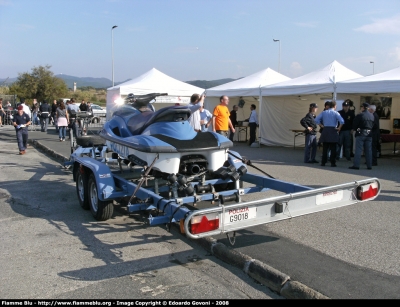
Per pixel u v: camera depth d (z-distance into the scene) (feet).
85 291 12.91
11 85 160.35
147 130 19.66
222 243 16.15
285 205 14.16
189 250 16.53
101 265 15.02
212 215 12.57
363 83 39.11
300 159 41.75
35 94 157.28
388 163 39.29
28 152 49.01
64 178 32.45
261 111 54.44
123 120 22.21
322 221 19.54
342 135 40.24
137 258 15.70
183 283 13.51
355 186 16.10
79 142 27.48
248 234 17.84
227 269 14.64
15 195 26.35
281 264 14.49
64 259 15.60
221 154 19.02
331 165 36.52
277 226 18.88
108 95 59.72
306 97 55.31
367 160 34.76
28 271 14.48
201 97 28.55
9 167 37.68
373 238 17.13
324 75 46.65
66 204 24.06
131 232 18.81
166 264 15.11
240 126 62.80
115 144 21.76
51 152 46.16
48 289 13.05
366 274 13.60
